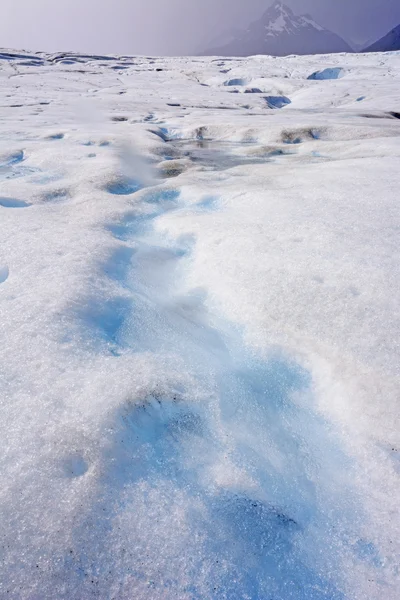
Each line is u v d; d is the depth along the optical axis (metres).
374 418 3.80
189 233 8.16
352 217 7.99
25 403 3.63
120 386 3.87
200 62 121.06
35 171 14.46
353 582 2.67
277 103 57.31
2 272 6.14
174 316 5.62
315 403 4.21
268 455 3.58
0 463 3.09
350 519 3.07
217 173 13.76
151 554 2.60
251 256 6.65
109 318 5.28
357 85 63.25
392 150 15.98
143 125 25.34
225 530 2.83
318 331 4.86
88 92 51.56
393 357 4.34
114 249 7.24
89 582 2.43
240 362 4.80
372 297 5.25
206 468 3.32
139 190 11.81
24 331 4.61
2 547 2.55
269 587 2.58
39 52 128.88
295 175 12.56
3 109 31.31
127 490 2.98
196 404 3.95
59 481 2.97
